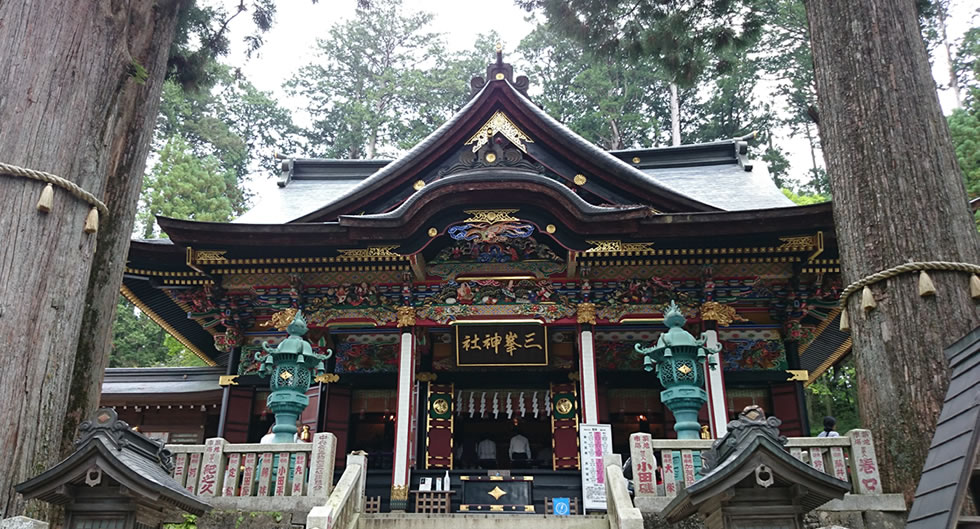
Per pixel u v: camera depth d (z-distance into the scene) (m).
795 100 32.22
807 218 13.06
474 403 16.02
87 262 7.04
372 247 13.91
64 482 5.21
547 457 15.93
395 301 14.91
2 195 6.43
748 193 17.83
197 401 17.45
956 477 4.27
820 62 9.73
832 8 9.70
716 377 13.61
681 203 14.69
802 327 15.99
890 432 7.67
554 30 13.95
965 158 21.31
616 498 7.75
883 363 7.92
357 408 15.62
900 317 7.90
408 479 13.21
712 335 13.95
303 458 8.18
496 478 13.36
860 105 8.97
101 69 7.46
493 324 14.67
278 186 19.92
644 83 35.31
